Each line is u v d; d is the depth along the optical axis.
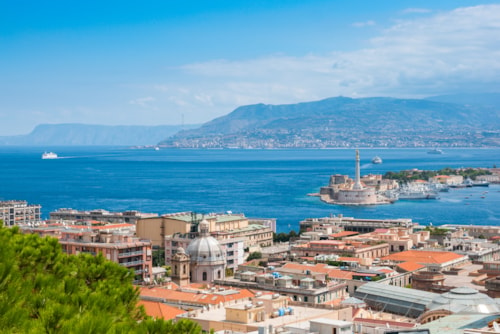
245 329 171.00
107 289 74.38
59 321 54.16
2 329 52.78
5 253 63.50
